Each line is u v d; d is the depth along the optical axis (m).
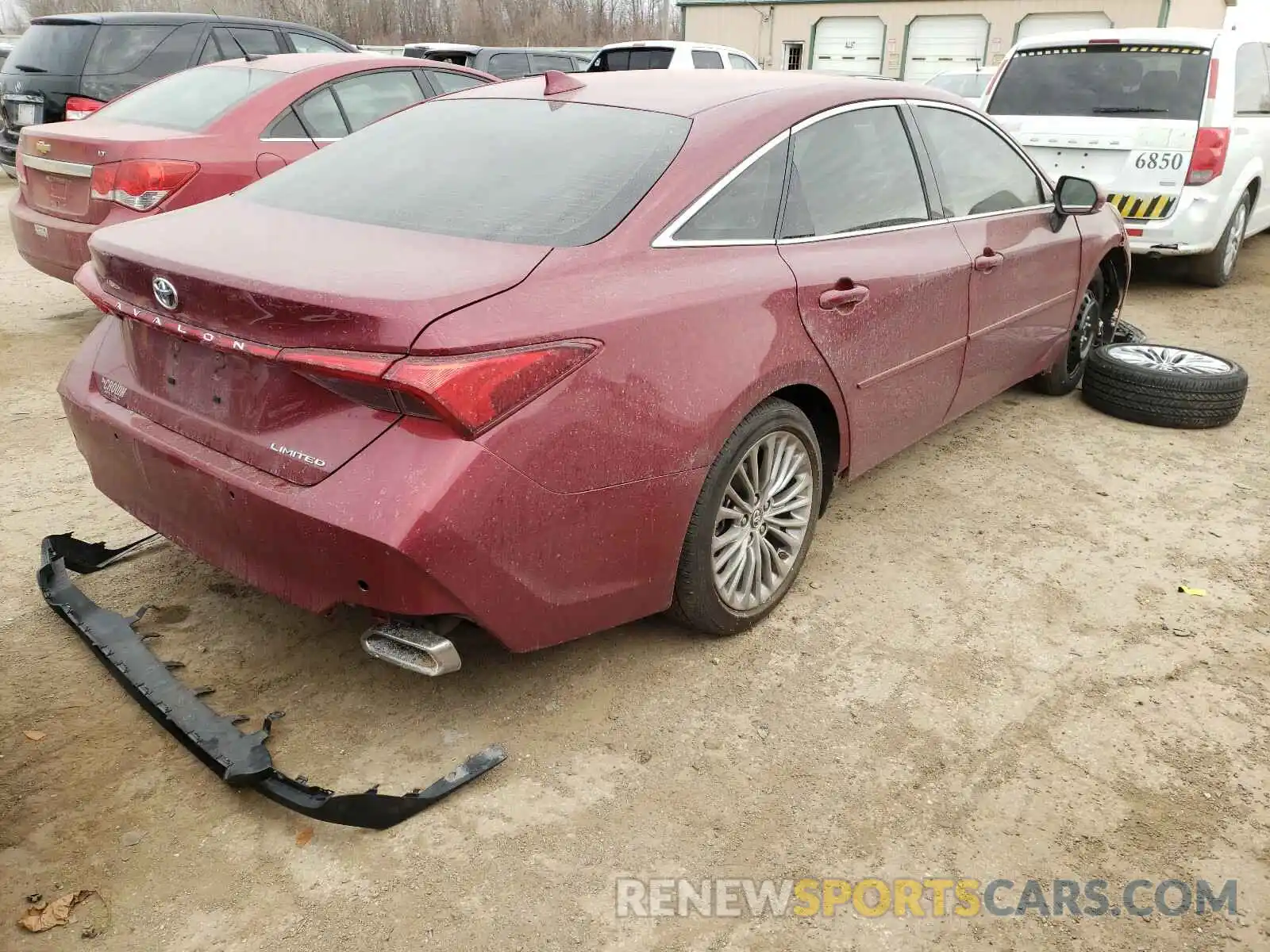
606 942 2.04
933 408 3.80
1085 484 4.24
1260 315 7.06
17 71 8.04
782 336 2.81
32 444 4.39
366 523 2.09
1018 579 3.46
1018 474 4.32
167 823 2.31
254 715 2.67
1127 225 7.09
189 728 2.45
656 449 2.46
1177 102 6.86
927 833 2.34
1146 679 2.92
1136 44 7.05
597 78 3.44
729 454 2.73
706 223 2.72
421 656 2.30
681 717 2.71
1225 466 4.45
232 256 2.36
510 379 2.16
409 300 2.09
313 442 2.21
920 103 3.71
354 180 2.93
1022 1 24.36
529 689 2.80
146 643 2.95
